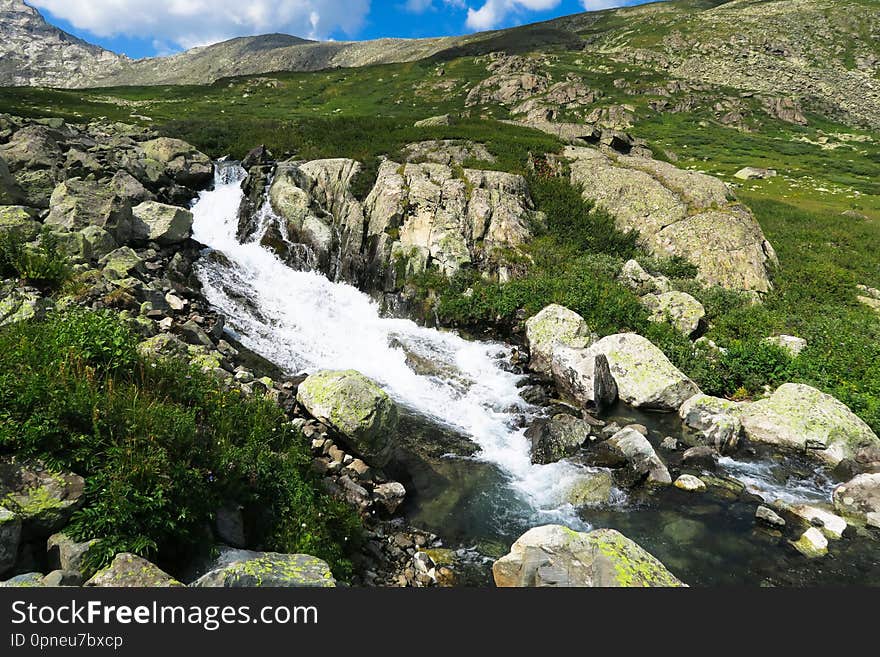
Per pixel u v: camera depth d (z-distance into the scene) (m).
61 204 16.77
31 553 5.48
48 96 58.88
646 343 16.17
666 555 9.23
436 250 21.92
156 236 18.38
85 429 6.50
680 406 14.80
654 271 23.84
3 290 11.05
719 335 18.94
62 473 5.94
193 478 6.75
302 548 7.24
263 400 10.19
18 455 5.91
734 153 79.00
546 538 7.74
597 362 14.97
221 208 24.53
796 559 9.20
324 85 118.31
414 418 13.61
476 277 21.67
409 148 30.38
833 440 12.68
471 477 11.48
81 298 12.11
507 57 132.50
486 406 14.76
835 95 121.12
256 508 7.69
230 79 116.44
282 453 8.93
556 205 27.36
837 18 152.38
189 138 33.19
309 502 8.05
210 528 6.74
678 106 105.94
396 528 9.48
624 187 28.59
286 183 24.20
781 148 82.44
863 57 137.38
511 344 18.92
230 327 15.95
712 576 8.68
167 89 104.38
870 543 9.73
